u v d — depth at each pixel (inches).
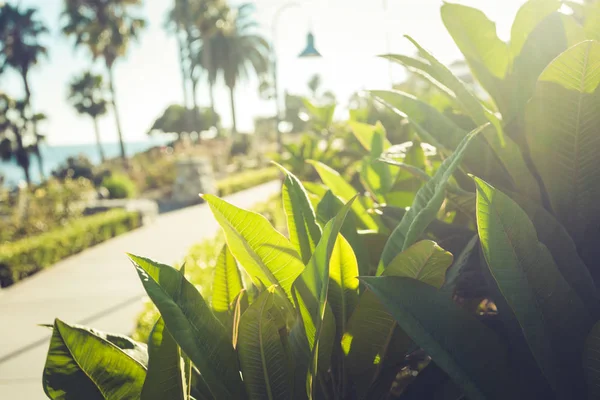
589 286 38.1
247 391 33.6
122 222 423.5
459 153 36.5
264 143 1558.8
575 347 33.9
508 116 48.4
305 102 216.8
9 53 1659.7
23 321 207.2
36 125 1706.4
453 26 47.6
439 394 38.0
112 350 34.2
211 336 32.6
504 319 38.4
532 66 45.5
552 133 38.6
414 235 36.0
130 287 249.8
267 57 1903.3
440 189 35.9
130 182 671.1
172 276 32.2
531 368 37.1
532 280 32.6
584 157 38.5
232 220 34.5
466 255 42.6
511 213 31.7
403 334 36.9
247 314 32.3
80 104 1834.4
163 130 2241.6
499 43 47.2
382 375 39.3
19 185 430.6
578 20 51.2
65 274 286.2
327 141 220.1
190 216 520.1
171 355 31.7
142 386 32.3
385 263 38.7
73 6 1465.3
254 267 37.5
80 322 199.9
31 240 315.6
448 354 31.8
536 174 46.1
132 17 1546.5
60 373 33.5
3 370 158.9
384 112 154.0
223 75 1871.3
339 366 39.3
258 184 835.4
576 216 41.5
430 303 32.7
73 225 371.6
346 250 34.9
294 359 37.5
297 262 36.0
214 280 45.1
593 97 35.5
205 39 1644.9
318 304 33.0
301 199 41.3
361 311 35.8
